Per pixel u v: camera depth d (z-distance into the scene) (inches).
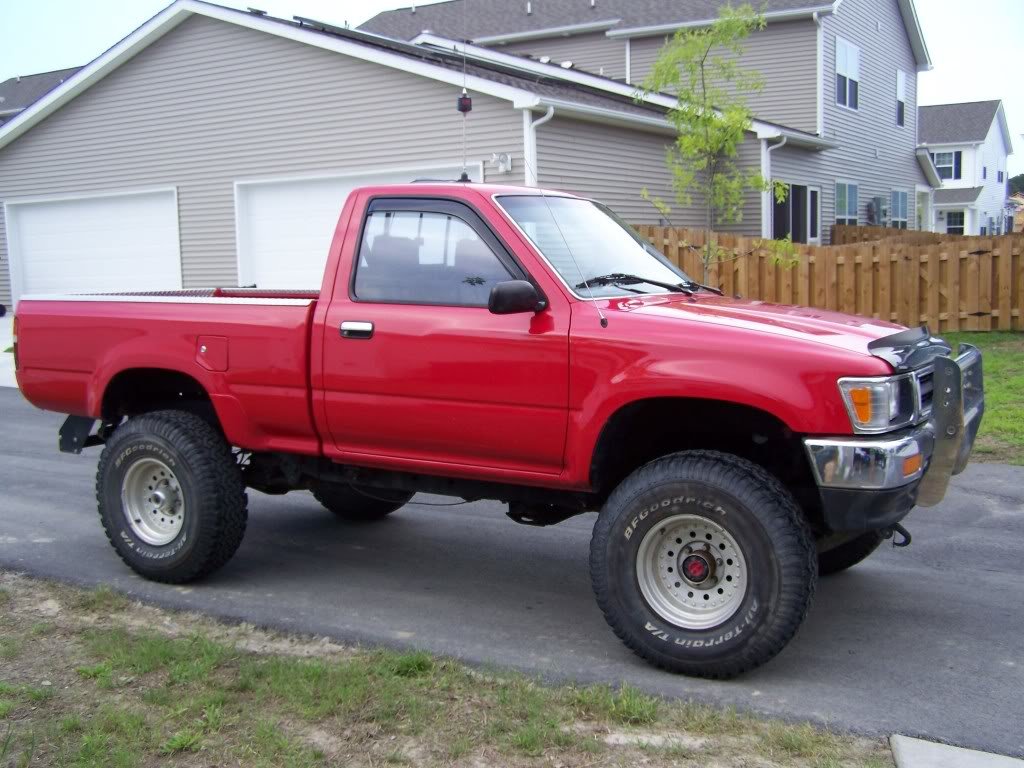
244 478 229.9
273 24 654.5
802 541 159.0
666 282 201.5
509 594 214.2
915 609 201.0
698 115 555.8
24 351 234.2
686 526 166.9
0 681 163.2
